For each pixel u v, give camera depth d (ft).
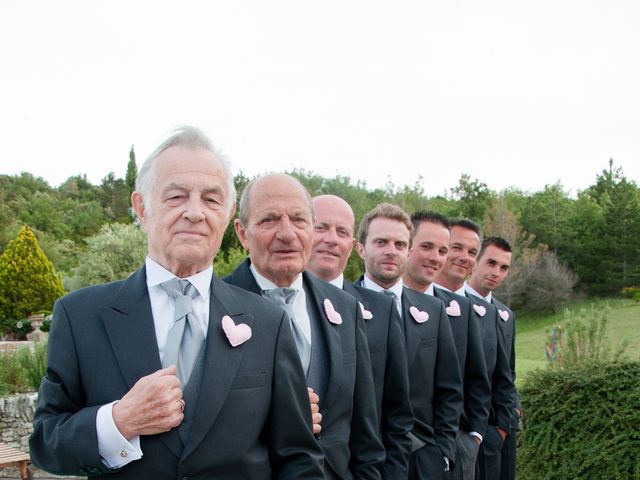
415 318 12.23
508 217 105.91
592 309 22.65
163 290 6.51
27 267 70.38
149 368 6.06
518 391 18.24
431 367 12.25
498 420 16.14
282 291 8.68
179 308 6.38
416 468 11.46
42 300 70.69
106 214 186.60
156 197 6.40
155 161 6.50
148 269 6.61
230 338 6.40
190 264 6.44
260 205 8.63
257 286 8.81
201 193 6.41
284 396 6.68
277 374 6.72
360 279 13.19
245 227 8.90
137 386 5.74
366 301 10.87
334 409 8.41
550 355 22.27
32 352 37.19
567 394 17.11
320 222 11.09
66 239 145.59
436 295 14.89
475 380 14.55
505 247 18.25
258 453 6.43
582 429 16.61
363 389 9.08
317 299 9.07
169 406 5.69
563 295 104.78
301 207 8.65
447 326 12.85
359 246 13.24
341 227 11.14
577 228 127.75
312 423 7.06
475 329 14.78
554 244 124.77
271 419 6.68
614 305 107.76
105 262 92.07
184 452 5.81
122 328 6.20
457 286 16.88
